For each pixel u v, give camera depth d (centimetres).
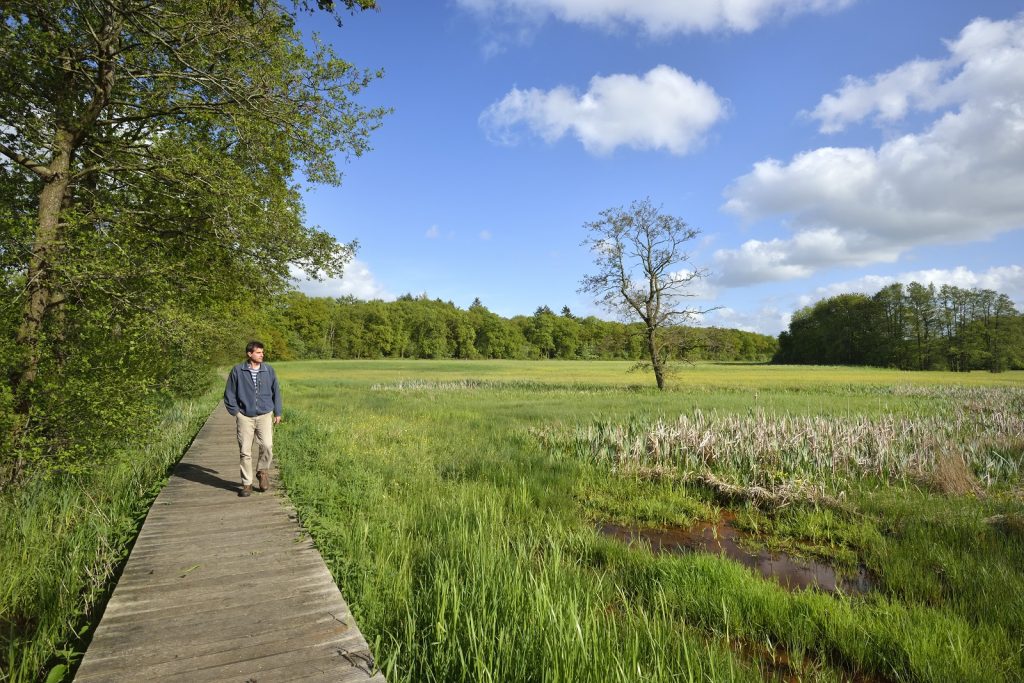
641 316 3462
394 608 409
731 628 434
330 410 2055
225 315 1253
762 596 465
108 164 975
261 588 405
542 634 327
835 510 761
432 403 2406
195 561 458
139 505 651
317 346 10738
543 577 424
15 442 649
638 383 4166
